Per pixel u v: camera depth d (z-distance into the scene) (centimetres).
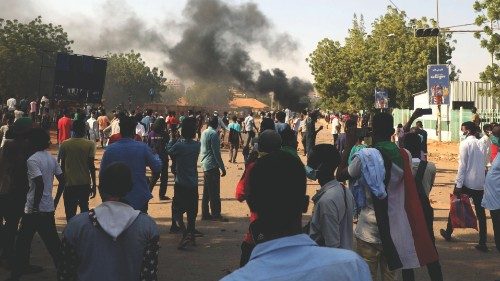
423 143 1214
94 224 277
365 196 441
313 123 1750
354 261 140
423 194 564
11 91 7031
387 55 5575
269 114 2069
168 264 647
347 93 6206
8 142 579
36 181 537
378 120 457
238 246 741
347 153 456
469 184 740
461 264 668
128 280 278
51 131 3212
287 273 137
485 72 3203
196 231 802
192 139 733
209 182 915
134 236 279
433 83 3228
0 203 579
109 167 292
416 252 433
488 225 922
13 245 606
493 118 3566
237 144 2014
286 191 149
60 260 281
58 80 3547
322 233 377
